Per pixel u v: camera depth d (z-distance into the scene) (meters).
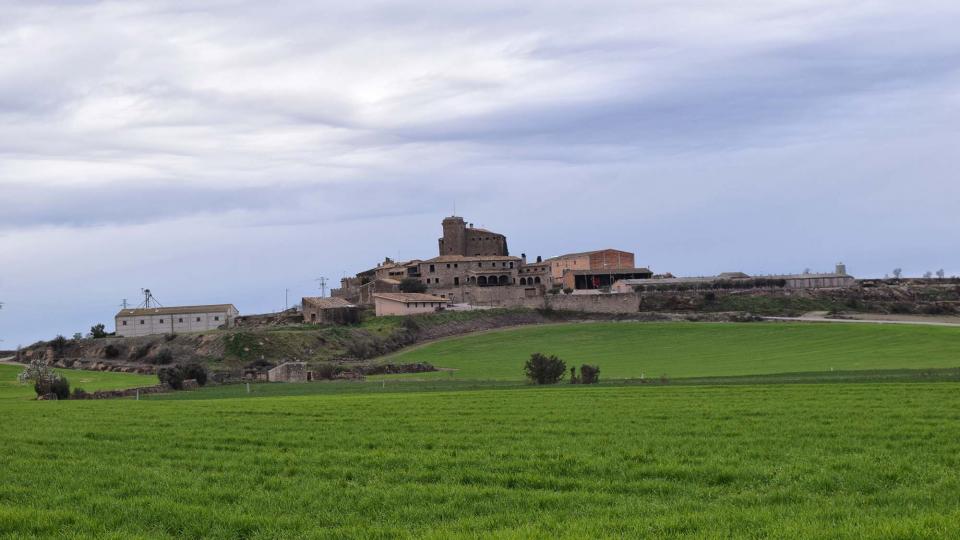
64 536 22.47
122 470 31.50
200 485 28.64
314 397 71.94
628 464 30.33
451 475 29.25
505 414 47.97
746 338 175.25
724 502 24.52
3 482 29.78
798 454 31.27
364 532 22.08
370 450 35.22
